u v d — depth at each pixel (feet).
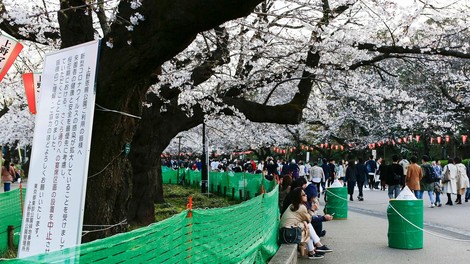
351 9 39.50
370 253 32.40
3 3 27.76
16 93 44.91
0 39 21.34
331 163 84.02
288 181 41.98
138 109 22.65
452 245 34.94
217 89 45.68
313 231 32.14
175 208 53.47
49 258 9.14
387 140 112.47
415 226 33.53
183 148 153.69
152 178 42.80
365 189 98.02
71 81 19.42
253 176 65.26
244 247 21.40
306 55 43.16
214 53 40.96
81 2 24.34
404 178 63.05
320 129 131.95
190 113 44.39
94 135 20.74
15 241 32.42
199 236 16.06
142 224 41.37
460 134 120.47
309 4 35.58
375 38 43.24
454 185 62.80
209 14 16.98
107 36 19.48
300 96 42.93
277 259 25.82
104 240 10.42
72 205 18.02
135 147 41.70
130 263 11.42
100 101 20.03
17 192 33.86
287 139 120.16
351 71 48.08
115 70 19.29
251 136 89.51
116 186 22.29
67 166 18.58
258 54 39.17
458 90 104.32
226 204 61.46
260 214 25.13
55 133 19.21
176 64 41.52
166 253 13.48
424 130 112.16
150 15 17.93
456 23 45.75
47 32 33.68
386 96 56.24
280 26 40.78
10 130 73.92
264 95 73.61
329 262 30.01
